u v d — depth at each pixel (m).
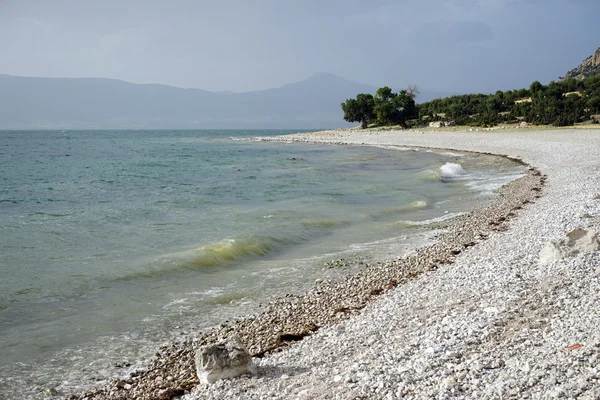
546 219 20.86
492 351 8.06
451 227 22.73
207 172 48.62
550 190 30.12
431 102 137.75
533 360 7.38
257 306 13.67
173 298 14.34
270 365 9.60
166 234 21.56
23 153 79.50
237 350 9.20
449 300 11.92
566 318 9.14
